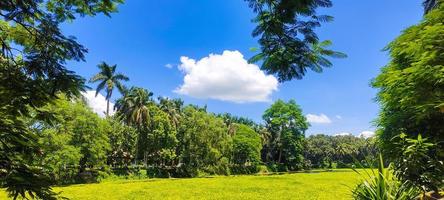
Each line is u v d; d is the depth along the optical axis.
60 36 5.33
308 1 3.73
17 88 4.75
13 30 5.52
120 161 58.94
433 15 8.02
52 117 5.40
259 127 98.25
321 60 4.23
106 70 59.03
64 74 5.27
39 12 5.29
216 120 65.44
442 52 7.02
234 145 77.06
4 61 5.10
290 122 86.25
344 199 21.88
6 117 4.68
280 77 4.49
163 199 25.12
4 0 4.70
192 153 62.22
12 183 4.12
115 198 25.75
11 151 4.57
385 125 11.26
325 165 108.50
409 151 7.37
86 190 31.59
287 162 88.38
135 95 58.47
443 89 7.70
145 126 57.97
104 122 48.28
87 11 5.67
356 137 125.62
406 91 8.69
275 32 4.09
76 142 43.84
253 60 4.50
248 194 27.89
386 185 7.53
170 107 67.69
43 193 4.39
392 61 11.54
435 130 8.78
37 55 5.31
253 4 3.99
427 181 7.34
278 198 25.02
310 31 4.04
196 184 38.78
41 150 4.91
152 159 63.53
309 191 29.56
